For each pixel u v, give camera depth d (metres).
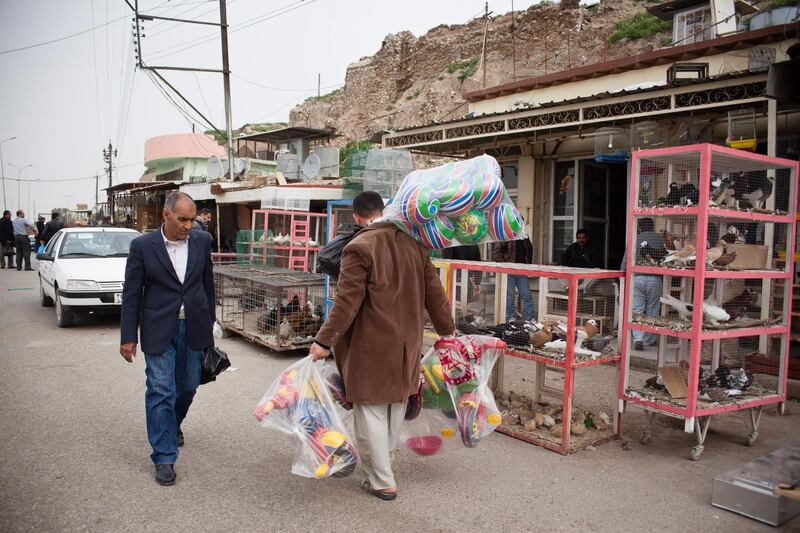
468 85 23.22
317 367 3.59
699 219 4.06
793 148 7.40
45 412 5.05
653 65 9.95
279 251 11.46
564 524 3.27
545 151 10.86
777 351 6.15
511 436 4.68
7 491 3.53
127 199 27.09
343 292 3.34
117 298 8.99
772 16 9.83
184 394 4.04
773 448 4.53
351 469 3.46
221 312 8.87
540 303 5.33
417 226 3.62
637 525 3.27
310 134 20.70
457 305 5.89
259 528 3.15
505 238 3.83
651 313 4.86
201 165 28.50
